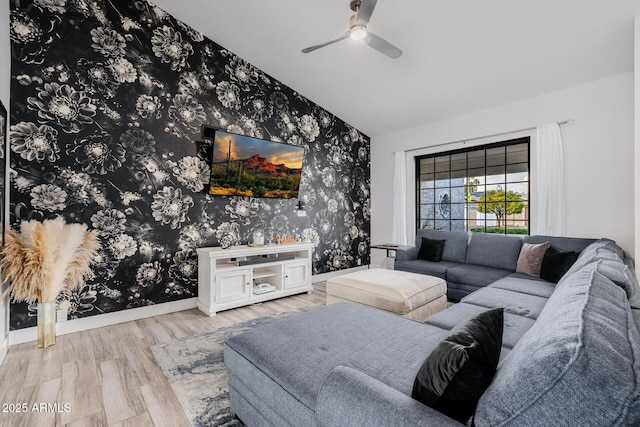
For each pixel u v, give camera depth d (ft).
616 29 8.63
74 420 5.20
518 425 2.18
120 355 7.50
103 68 9.48
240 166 12.10
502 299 7.58
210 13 10.56
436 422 2.53
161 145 10.59
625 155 10.44
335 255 16.61
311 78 13.51
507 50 10.12
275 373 4.15
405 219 16.79
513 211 13.33
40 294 7.88
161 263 10.61
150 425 5.11
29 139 8.31
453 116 14.83
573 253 9.59
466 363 2.74
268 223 13.64
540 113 12.23
